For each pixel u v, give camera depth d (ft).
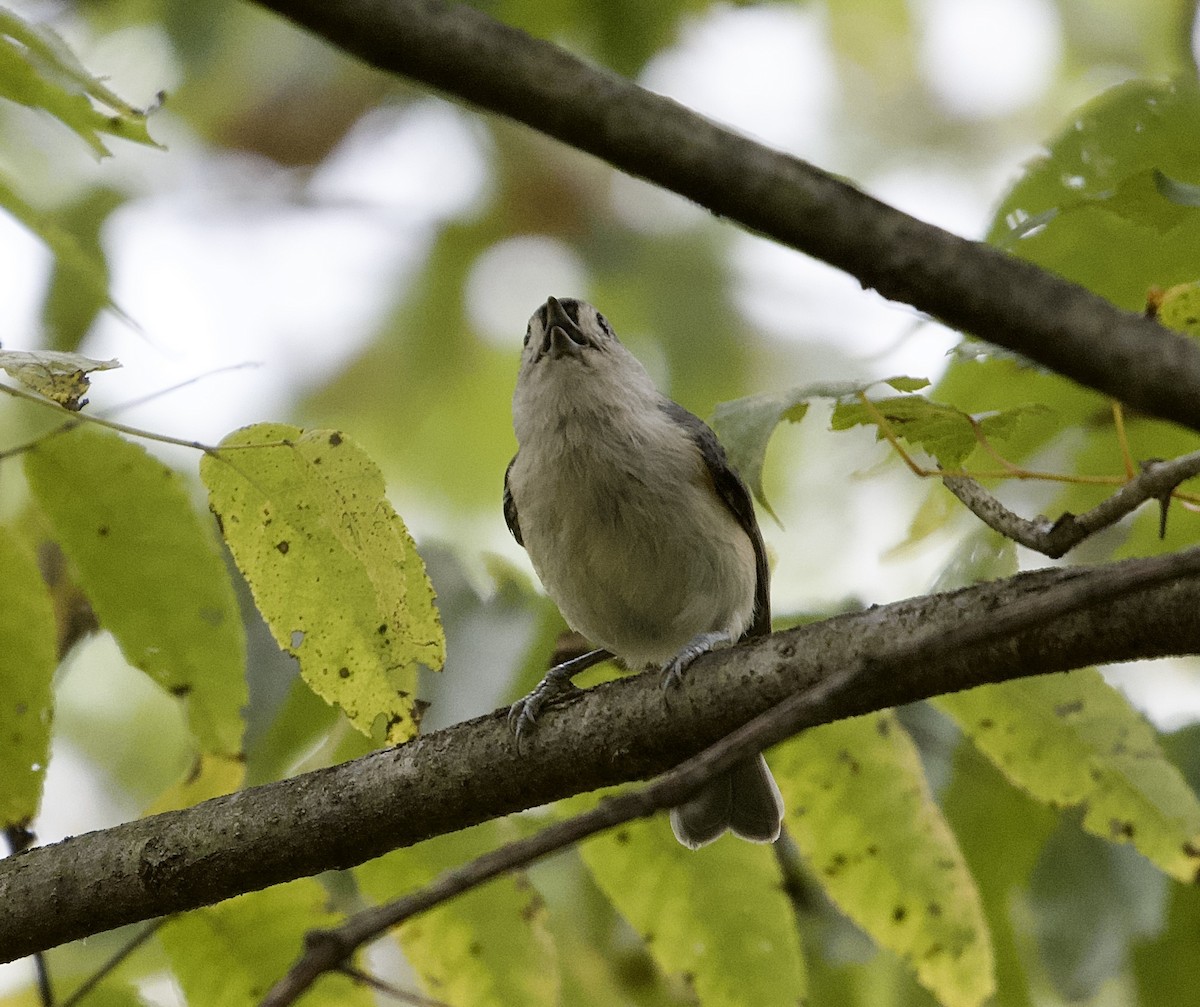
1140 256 21.26
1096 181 20.80
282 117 44.70
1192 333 19.58
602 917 31.58
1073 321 11.64
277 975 23.41
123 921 21.53
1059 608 13.08
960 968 23.34
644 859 23.99
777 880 23.85
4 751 22.48
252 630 27.27
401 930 23.73
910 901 23.48
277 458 19.92
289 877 21.56
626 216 46.44
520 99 11.51
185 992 23.40
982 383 24.41
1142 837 23.04
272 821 21.44
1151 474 17.98
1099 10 46.29
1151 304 19.53
